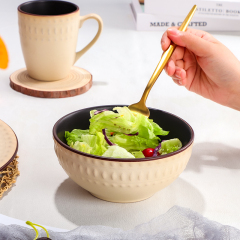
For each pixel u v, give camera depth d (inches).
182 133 38.5
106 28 75.1
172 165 35.8
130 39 69.7
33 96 50.1
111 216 36.6
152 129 38.5
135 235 33.5
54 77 51.3
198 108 49.3
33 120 46.1
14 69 55.5
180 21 74.3
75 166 35.8
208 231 33.6
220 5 72.7
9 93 50.5
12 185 38.6
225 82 44.4
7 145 38.8
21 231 33.6
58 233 33.5
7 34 69.7
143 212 36.9
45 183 38.9
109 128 38.4
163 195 38.2
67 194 38.1
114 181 35.6
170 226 34.0
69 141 38.0
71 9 50.9
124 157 35.9
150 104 49.6
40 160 41.0
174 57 45.5
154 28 74.7
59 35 48.8
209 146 43.3
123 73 56.1
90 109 39.7
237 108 46.3
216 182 39.4
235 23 74.1
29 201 37.5
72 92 50.4
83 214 36.7
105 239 33.4
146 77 55.3
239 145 43.6
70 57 50.8
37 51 49.4
